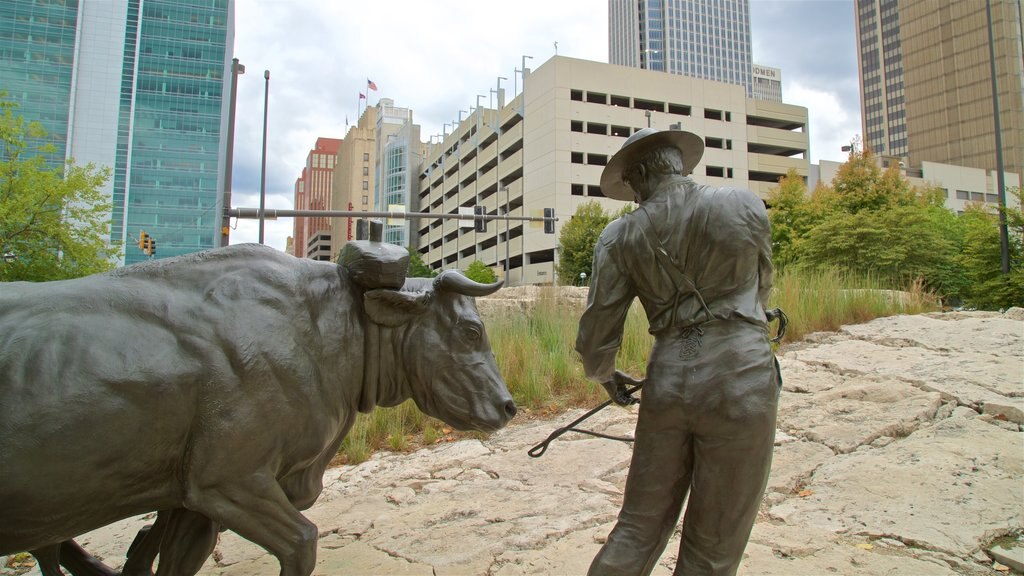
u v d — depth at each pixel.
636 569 2.80
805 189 38.38
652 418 2.82
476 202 69.19
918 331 9.17
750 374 2.66
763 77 182.88
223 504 2.58
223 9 77.88
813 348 9.01
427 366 3.20
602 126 56.59
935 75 103.00
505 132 62.50
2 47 70.19
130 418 2.41
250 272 2.83
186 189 75.50
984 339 8.44
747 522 2.72
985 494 4.66
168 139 75.25
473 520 4.82
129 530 5.11
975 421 6.04
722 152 59.12
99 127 72.81
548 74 54.81
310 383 2.82
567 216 53.38
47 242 16.42
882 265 19.06
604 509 4.89
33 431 2.26
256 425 2.62
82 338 2.41
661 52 168.38
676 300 2.83
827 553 3.96
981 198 73.81
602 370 3.10
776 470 5.42
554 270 46.78
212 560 4.38
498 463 6.17
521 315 11.54
